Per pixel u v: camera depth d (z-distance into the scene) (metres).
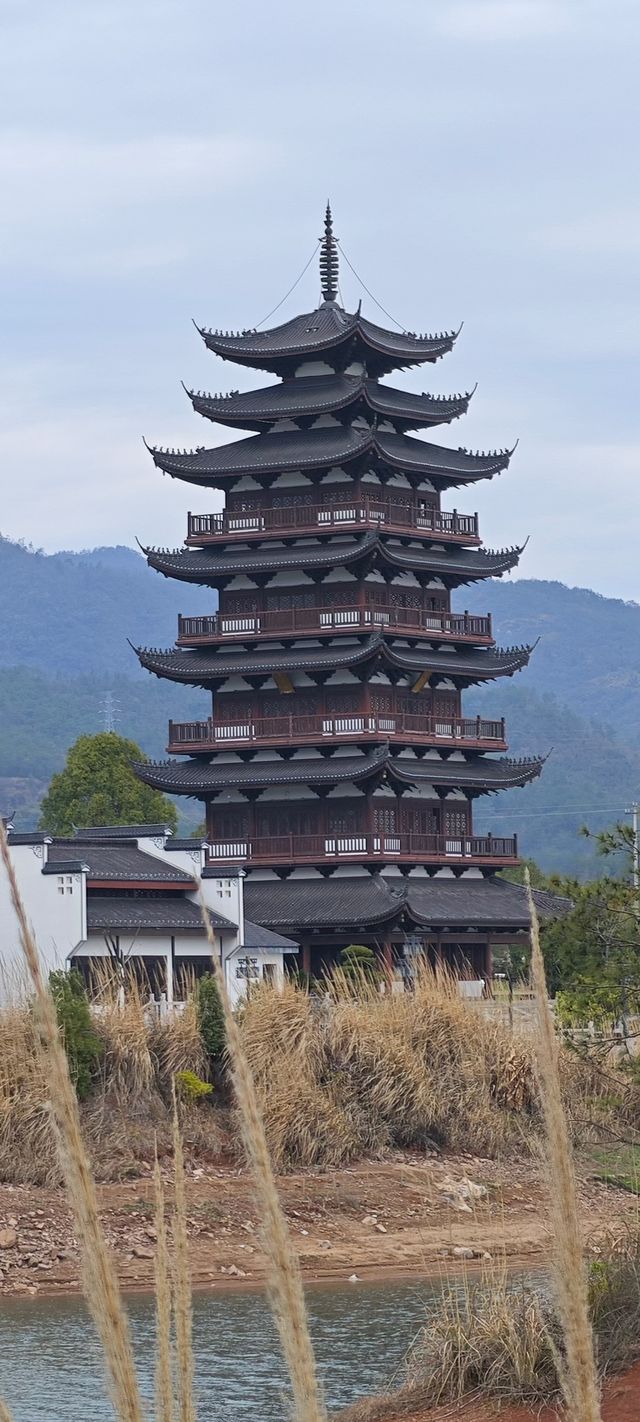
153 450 99.50
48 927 71.31
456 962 97.88
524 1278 30.38
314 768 97.81
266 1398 28.94
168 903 78.88
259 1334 35.31
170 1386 6.37
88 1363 32.56
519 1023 57.31
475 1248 42.97
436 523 100.62
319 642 98.62
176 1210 6.36
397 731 97.31
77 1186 4.48
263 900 95.56
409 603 101.38
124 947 74.19
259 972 71.19
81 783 130.50
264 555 98.88
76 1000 50.12
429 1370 27.33
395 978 64.56
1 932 70.94
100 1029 50.50
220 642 99.06
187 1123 49.28
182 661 100.62
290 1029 52.78
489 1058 54.81
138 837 81.62
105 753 131.38
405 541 99.56
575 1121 34.66
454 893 98.56
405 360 103.31
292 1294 4.26
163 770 100.62
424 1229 45.62
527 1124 52.97
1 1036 47.66
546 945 31.48
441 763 101.25
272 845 97.69
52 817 130.75
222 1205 45.84
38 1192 45.09
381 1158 50.94
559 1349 25.33
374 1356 32.41
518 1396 25.38
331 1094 52.16
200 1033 51.84
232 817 100.31
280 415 99.19
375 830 97.25
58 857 77.12
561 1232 4.73
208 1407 28.27
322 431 100.62
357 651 96.69
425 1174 49.97
